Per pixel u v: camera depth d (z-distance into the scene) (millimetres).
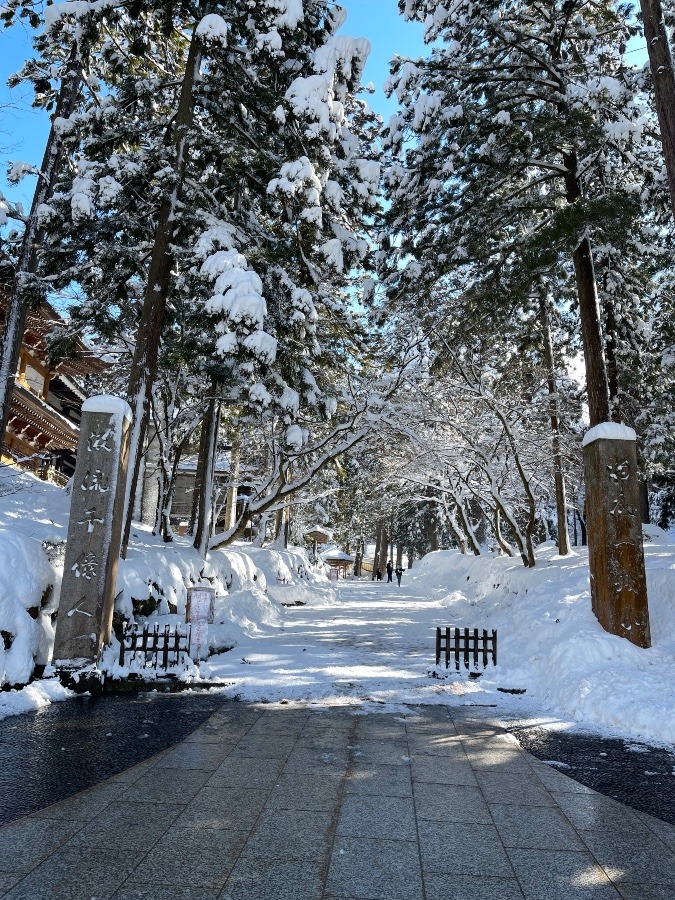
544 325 24141
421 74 16281
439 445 25703
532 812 5395
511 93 16844
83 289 16938
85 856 4312
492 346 21828
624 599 11039
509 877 4207
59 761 6340
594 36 16719
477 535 53000
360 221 17250
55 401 33094
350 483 38812
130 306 18750
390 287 18531
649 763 6875
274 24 14023
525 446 25031
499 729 8195
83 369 28750
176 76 17547
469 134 16391
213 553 20969
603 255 19688
